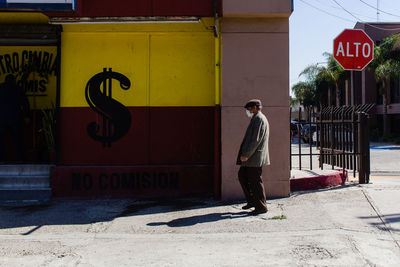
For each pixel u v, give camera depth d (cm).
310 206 635
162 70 761
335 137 944
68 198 744
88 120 757
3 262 426
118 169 745
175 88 761
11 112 843
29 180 755
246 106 596
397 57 2881
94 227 562
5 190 743
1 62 878
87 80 757
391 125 3309
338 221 550
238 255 437
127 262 423
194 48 761
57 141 752
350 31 889
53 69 877
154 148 758
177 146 759
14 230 549
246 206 631
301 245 462
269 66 714
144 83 759
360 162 788
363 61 894
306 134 2919
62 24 737
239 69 713
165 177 748
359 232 501
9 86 848
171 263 418
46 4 671
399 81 2958
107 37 755
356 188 745
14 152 862
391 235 488
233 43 714
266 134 595
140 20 705
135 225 567
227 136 712
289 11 693
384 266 397
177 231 532
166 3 716
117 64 758
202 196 746
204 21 727
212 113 759
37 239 506
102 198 744
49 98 880
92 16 712
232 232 520
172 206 676
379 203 633
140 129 758
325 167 965
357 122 801
